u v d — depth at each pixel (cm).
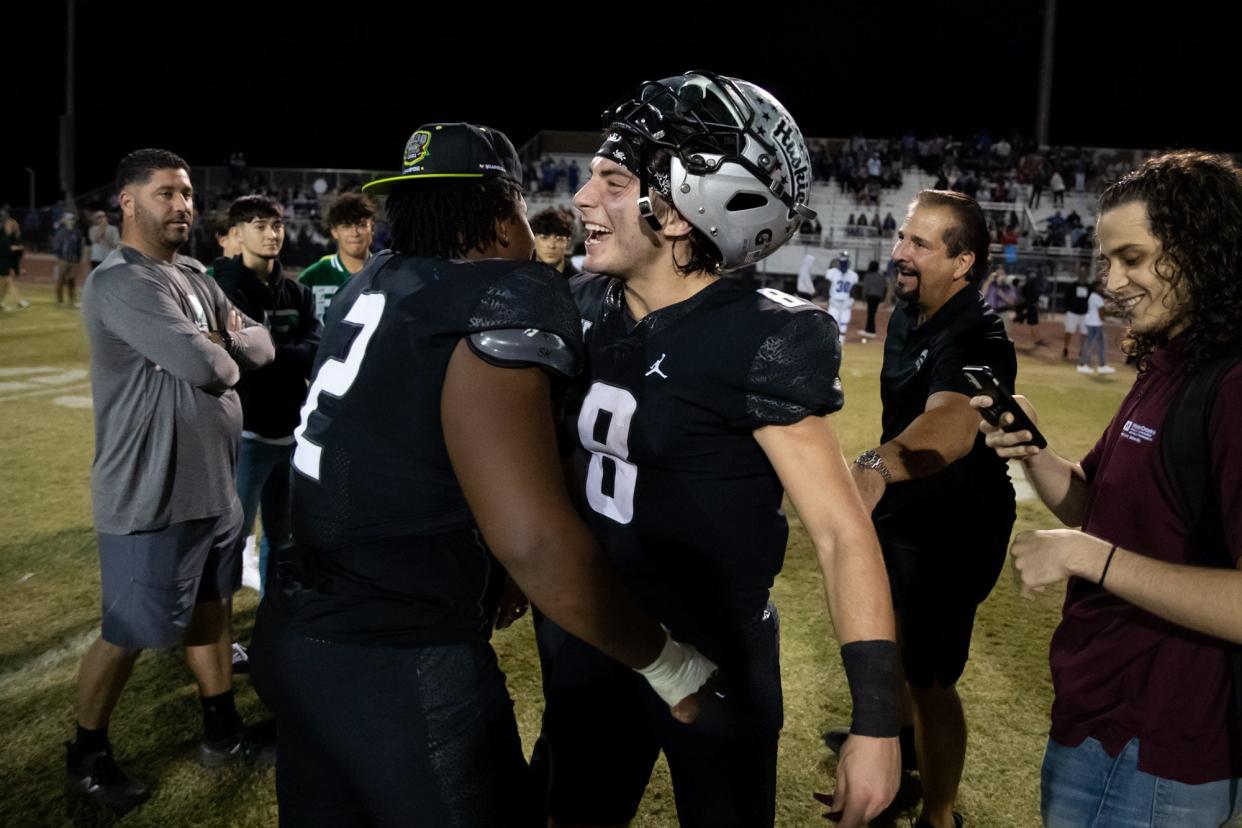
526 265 141
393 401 141
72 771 273
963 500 242
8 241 1484
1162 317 151
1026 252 2045
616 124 155
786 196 154
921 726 252
